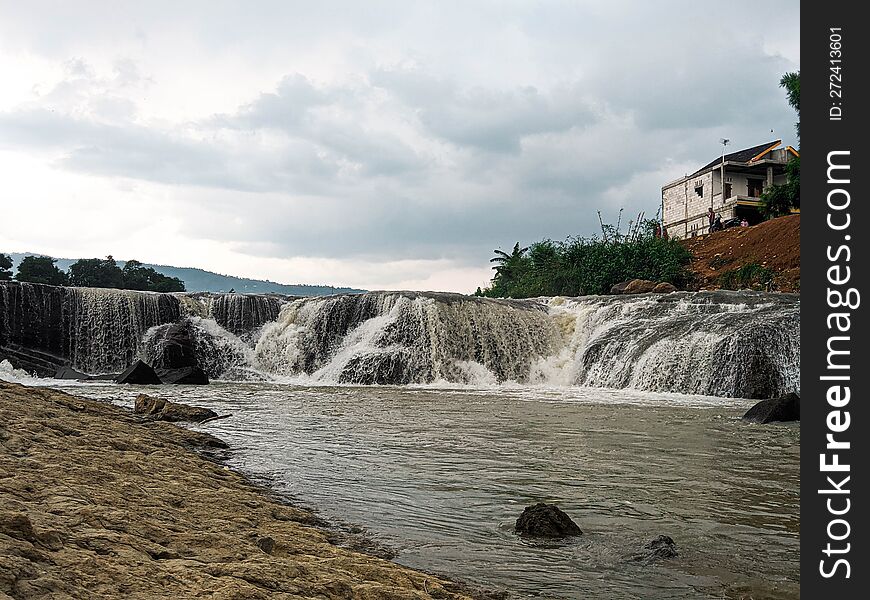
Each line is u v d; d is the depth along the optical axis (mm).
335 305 32562
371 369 29750
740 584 6004
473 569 6316
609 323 30547
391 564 6066
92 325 31016
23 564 4168
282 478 9930
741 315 25656
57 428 9906
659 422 16422
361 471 10492
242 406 19672
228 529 6312
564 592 5812
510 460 11430
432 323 30438
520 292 48812
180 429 13156
